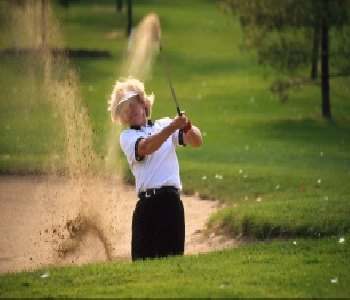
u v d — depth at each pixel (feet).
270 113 281.95
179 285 73.31
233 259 84.84
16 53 316.60
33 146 201.36
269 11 260.01
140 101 82.79
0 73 292.61
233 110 285.23
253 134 247.09
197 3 483.92
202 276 77.05
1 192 149.38
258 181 159.43
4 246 115.65
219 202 147.33
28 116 239.71
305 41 265.75
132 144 81.25
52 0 444.14
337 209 118.21
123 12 454.81
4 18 348.38
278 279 76.23
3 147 199.82
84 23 427.33
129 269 79.71
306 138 243.81
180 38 403.13
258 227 115.55
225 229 120.16
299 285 74.33
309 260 84.38
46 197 143.95
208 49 384.06
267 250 90.17
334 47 300.40
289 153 211.41
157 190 81.51
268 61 280.31
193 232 124.98
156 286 73.26
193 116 273.54
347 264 82.48
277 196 144.66
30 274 83.10
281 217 115.85
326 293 71.82
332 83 308.40
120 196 145.59
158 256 82.89
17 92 270.67
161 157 81.82
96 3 476.54
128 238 118.01
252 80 329.72
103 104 264.52
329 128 262.47
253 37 265.13
